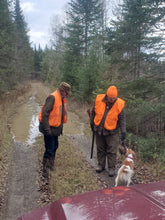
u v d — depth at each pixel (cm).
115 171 482
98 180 431
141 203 177
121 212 162
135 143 650
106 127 432
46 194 369
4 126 821
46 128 403
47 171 429
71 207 177
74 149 611
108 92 412
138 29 933
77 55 1919
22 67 4038
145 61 918
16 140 697
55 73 3744
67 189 374
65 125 951
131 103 768
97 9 2081
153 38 870
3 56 1844
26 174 446
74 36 2019
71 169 464
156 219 151
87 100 1352
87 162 530
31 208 332
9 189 384
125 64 955
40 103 1753
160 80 813
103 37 1425
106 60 1253
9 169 467
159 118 693
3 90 1761
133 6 920
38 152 578
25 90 2830
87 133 827
